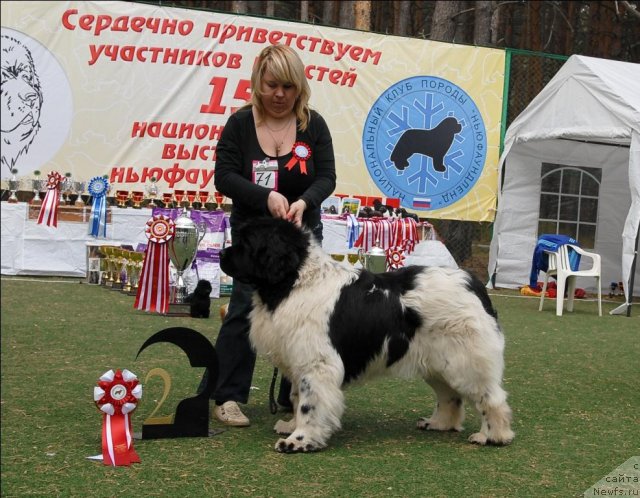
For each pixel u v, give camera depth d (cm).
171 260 901
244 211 455
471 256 1429
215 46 1176
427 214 1273
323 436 399
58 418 444
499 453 404
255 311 409
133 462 374
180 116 1170
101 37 1138
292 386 430
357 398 527
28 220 1068
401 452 403
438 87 1262
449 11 1588
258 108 452
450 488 346
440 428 450
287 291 395
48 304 863
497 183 1285
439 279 416
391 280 415
